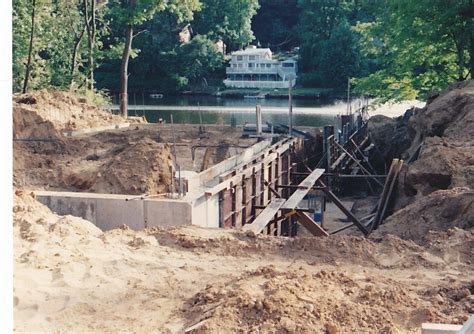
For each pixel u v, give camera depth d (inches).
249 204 943.7
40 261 508.1
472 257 574.6
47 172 948.6
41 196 727.1
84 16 1943.9
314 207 1170.0
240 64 3683.6
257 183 995.3
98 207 717.9
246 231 621.0
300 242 589.6
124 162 859.4
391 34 1758.1
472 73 1504.7
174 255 559.2
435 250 586.9
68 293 466.9
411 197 926.4
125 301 463.2
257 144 1139.3
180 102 3260.3
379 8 1969.7
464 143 981.2
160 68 3550.7
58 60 1957.4
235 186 867.4
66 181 914.7
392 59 1733.5
